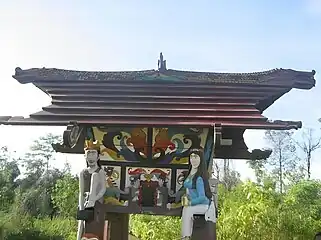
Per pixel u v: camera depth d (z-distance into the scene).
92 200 6.27
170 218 14.62
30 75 6.85
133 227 16.48
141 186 6.65
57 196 29.16
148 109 6.32
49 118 6.23
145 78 6.79
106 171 6.80
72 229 24.73
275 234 13.23
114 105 6.45
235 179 28.38
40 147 42.19
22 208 29.11
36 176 39.44
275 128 5.81
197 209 5.97
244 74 6.98
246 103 6.36
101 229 6.43
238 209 13.38
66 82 6.83
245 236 12.99
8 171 35.66
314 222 14.37
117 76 6.91
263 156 7.32
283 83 6.41
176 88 6.69
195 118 6.08
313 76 6.41
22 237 22.00
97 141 6.86
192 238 5.94
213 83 6.66
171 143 6.79
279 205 14.28
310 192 19.11
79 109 6.37
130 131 6.87
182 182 6.68
